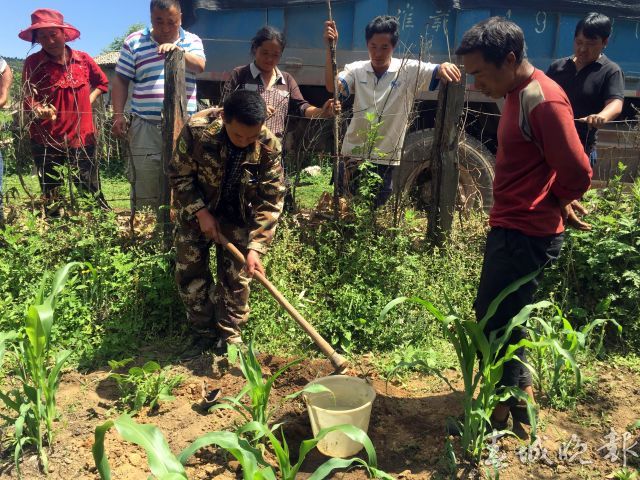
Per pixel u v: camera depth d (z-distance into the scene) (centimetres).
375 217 445
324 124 506
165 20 435
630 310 402
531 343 243
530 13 562
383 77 457
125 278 400
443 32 561
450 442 268
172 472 177
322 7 557
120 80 458
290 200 494
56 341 363
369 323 388
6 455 269
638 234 416
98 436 183
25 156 487
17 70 600
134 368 310
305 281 431
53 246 423
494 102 579
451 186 452
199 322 359
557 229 256
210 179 317
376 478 258
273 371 348
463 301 418
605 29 441
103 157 498
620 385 341
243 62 569
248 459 194
